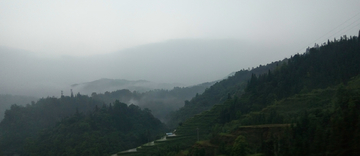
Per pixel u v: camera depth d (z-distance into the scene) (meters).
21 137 165.25
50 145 133.38
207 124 127.06
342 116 55.03
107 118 160.38
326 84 113.31
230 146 72.19
